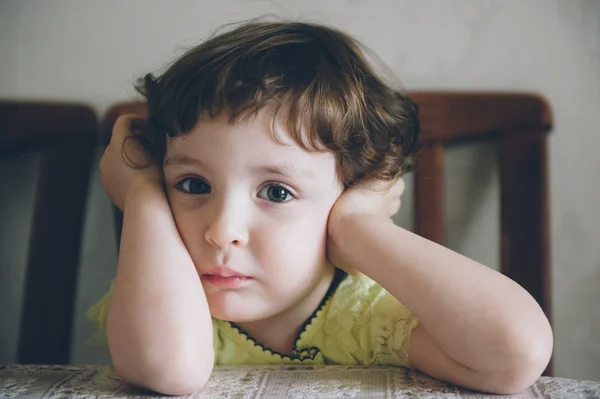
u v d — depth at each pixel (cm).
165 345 66
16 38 114
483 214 114
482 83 111
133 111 112
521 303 67
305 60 81
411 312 72
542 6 110
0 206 117
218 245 75
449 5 111
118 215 109
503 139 108
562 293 113
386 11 111
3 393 68
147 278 70
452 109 109
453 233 115
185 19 113
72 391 69
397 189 91
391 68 112
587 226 112
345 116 81
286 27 89
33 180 117
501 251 108
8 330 119
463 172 114
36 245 111
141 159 87
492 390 67
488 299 67
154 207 78
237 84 75
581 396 66
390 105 92
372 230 77
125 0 113
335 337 87
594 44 109
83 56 114
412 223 113
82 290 118
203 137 76
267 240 76
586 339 113
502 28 110
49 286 111
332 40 87
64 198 112
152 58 113
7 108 112
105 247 118
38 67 114
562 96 110
